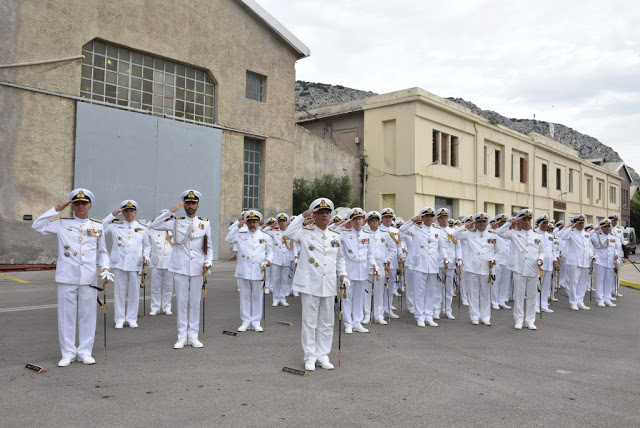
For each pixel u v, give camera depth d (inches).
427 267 371.6
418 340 320.5
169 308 405.7
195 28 796.0
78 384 215.2
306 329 245.4
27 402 191.9
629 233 1544.0
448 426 175.8
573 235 471.8
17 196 613.6
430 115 1099.9
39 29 626.8
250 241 337.7
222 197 833.5
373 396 205.9
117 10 699.4
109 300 438.0
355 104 1163.3
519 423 180.2
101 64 696.4
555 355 285.0
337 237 260.5
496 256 391.5
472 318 384.5
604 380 236.7
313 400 199.5
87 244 254.4
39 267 621.0
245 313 337.7
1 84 598.2
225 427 170.6
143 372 234.7
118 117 701.9
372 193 1120.2
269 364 252.1
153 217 741.3
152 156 740.7
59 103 646.5
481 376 238.8
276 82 919.7
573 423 181.5
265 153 898.7
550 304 498.3
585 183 1891.0
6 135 604.1
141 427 169.6
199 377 227.6
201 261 291.6
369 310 378.9
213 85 837.8
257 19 888.3
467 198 1213.1
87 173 668.7
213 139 820.0
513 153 1437.0
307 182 1002.1
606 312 455.8
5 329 318.3
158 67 762.8
